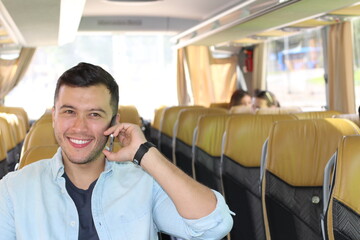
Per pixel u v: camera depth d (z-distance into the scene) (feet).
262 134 11.32
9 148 14.78
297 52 22.06
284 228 9.26
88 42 30.19
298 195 9.23
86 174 4.83
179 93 31.22
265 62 25.41
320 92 20.39
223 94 29.99
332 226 6.58
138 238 4.82
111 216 4.78
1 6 15.11
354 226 6.29
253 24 17.35
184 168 17.63
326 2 13.00
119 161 4.69
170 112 21.29
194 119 17.62
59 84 4.62
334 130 9.19
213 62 29.73
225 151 11.43
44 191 4.73
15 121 17.06
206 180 13.66
